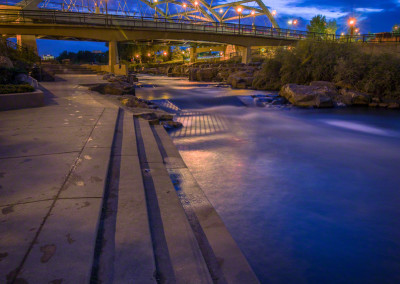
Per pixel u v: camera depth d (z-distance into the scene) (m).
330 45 24.00
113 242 2.38
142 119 8.92
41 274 1.89
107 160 4.26
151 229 2.77
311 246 3.44
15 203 2.90
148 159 5.12
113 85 16.84
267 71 27.31
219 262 2.65
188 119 13.13
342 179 5.74
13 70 13.11
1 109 8.80
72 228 2.46
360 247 3.43
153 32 46.81
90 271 1.96
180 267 2.24
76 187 3.32
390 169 6.44
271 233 3.70
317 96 17.34
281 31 60.25
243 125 12.10
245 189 5.12
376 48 25.66
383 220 4.08
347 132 10.99
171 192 3.72
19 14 40.72
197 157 7.12
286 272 2.99
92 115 8.09
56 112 8.52
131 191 3.40
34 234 2.36
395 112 15.62
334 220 4.06
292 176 5.87
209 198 4.72
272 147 8.44
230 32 53.88
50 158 4.33
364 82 19.03
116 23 43.78
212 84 36.44
